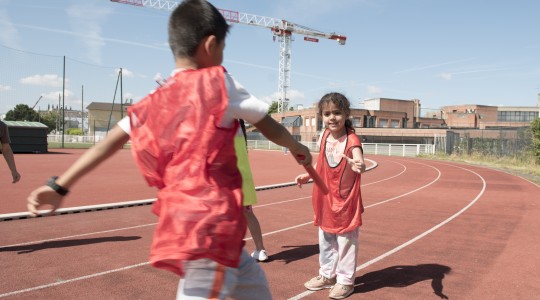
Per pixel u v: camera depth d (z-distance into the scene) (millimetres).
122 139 1339
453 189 12305
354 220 3406
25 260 4520
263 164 23844
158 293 3562
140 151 1316
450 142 35812
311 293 3637
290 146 1521
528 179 15875
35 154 27078
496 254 5062
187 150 1276
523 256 4977
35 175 13906
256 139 58031
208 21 1364
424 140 55031
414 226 6758
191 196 1262
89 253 4828
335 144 3434
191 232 1235
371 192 11461
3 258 4594
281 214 7730
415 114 85875
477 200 9945
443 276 4180
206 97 1287
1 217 6641
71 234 5820
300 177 3398
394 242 5648
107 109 98375
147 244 5273
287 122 65375
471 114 94125
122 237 5656
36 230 6059
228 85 1323
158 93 1312
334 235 3645
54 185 1246
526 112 100062
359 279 4062
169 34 1403
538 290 3803
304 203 9117
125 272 4129
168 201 1275
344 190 3398
